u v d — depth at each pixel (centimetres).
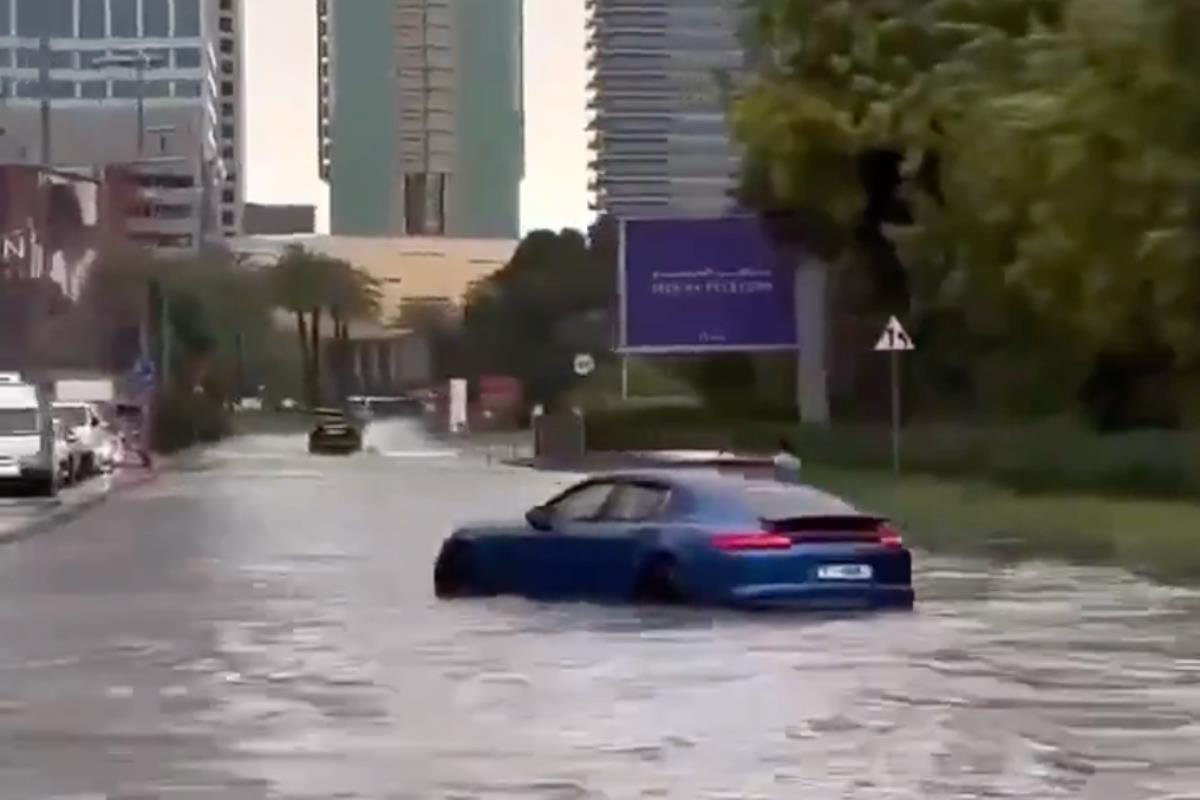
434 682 4103
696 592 5381
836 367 16912
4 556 8094
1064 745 3262
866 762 3083
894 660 4459
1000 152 9844
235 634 5084
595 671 4262
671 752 3186
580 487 5872
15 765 3097
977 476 12406
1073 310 9975
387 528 9850
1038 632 5041
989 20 12750
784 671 4256
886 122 12838
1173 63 8919
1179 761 3103
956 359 14675
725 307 16625
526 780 2927
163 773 3012
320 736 3381
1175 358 10881
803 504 5506
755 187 14362
